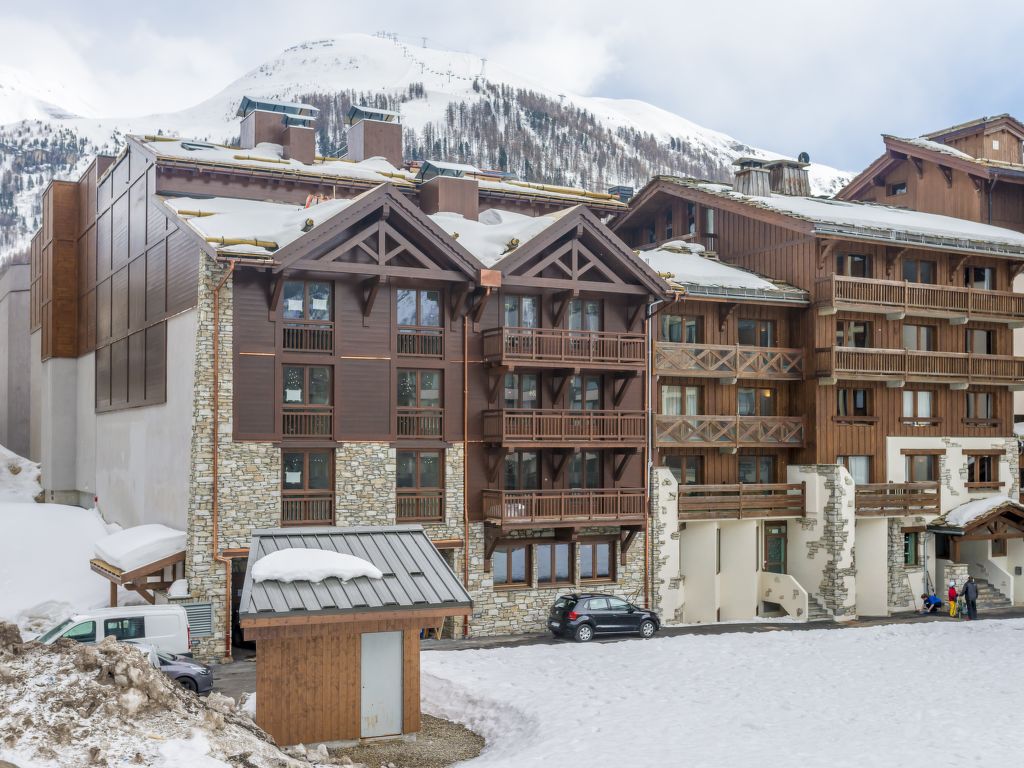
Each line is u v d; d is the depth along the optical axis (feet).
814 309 140.15
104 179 155.02
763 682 83.61
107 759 47.50
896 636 109.09
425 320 118.11
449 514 117.08
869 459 144.66
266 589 68.28
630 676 85.76
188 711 55.83
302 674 68.59
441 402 118.01
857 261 145.69
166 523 116.37
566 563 125.18
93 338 160.56
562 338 120.16
